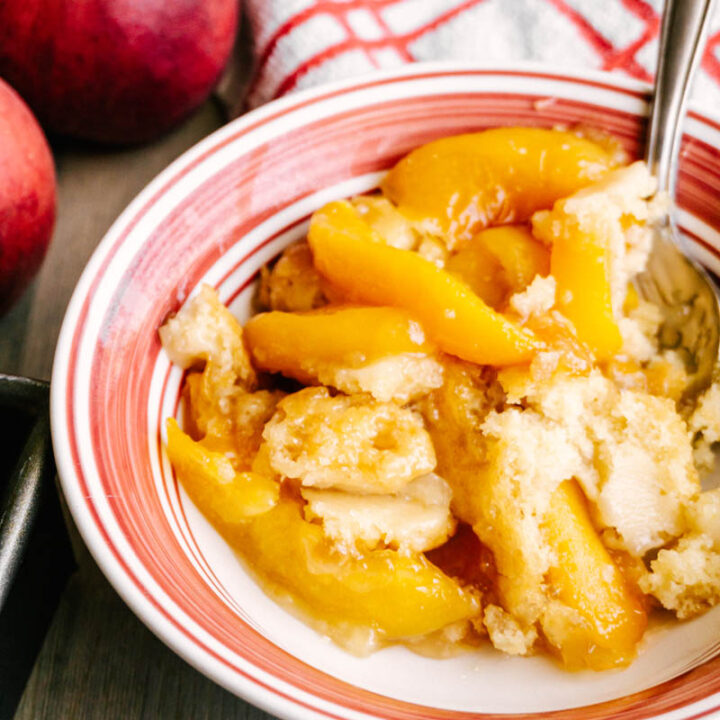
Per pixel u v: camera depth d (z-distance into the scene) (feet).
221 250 1.55
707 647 1.42
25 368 1.67
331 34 1.79
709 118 1.58
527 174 1.59
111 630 1.50
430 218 1.59
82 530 1.33
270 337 1.52
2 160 1.56
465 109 1.61
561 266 1.53
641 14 1.80
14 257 1.60
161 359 1.49
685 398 1.56
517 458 1.46
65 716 1.46
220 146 1.53
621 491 1.47
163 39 1.71
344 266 1.52
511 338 1.48
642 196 1.57
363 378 1.47
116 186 1.82
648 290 1.59
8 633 1.42
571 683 1.42
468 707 1.40
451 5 1.82
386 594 1.42
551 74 1.61
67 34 1.68
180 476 1.46
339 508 1.44
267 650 1.35
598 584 1.44
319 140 1.58
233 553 1.46
